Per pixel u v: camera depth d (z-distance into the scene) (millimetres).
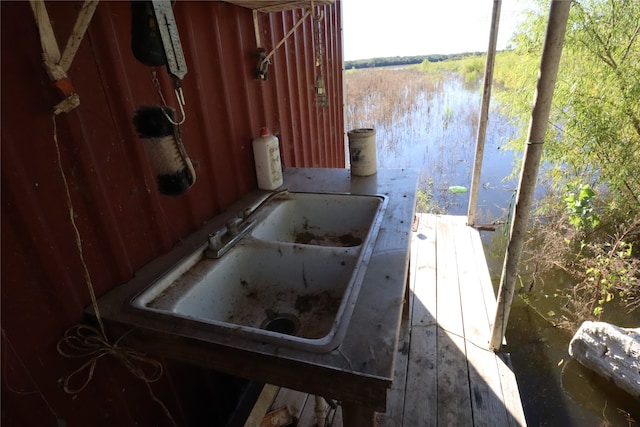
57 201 769
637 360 1928
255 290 1136
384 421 1522
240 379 1579
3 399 706
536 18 3291
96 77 826
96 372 891
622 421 1912
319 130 2512
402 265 937
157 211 1031
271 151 1488
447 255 2732
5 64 651
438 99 10719
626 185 3244
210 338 736
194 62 1142
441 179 5266
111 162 886
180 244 1129
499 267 3332
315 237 1431
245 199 1454
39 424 779
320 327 1000
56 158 756
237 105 1408
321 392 692
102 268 891
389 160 6195
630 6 2809
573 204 3176
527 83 3576
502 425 1489
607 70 2994
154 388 1086
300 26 2012
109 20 833
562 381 2164
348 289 850
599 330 2111
